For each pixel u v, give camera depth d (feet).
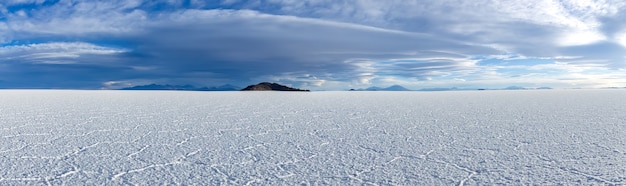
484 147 19.12
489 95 71.05
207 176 14.11
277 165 15.71
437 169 15.02
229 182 13.37
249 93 90.43
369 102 51.26
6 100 51.08
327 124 27.78
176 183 13.23
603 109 37.37
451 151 18.26
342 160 16.56
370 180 13.60
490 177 13.88
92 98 58.03
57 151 18.02
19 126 25.80
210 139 21.50
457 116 32.71
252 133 23.66
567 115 32.40
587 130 23.90
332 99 59.36
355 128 25.73
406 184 13.12
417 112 36.35
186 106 43.34
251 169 15.08
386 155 17.48
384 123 28.30
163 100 54.80
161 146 19.42
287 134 23.30
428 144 20.01
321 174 14.38
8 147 18.88
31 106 41.11
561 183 13.08
